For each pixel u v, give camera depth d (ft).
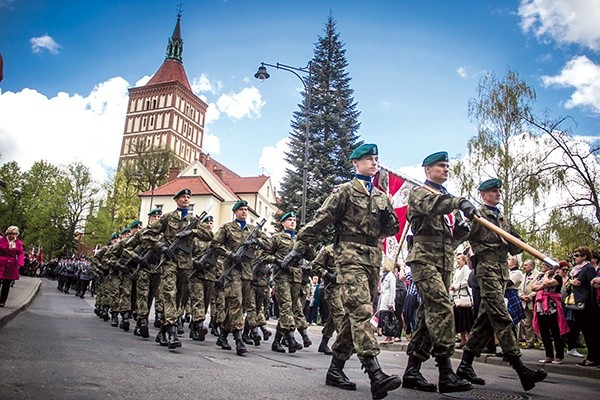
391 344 37.73
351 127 114.11
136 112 319.88
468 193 79.61
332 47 119.65
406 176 42.42
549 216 64.39
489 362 30.50
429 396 15.81
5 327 26.63
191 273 28.17
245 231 30.09
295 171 108.58
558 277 29.76
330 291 27.27
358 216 16.31
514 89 79.30
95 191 196.24
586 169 63.67
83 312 48.73
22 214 195.52
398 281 40.93
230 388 14.98
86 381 14.32
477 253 19.60
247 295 30.53
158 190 183.42
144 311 29.32
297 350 29.32
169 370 17.47
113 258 37.55
